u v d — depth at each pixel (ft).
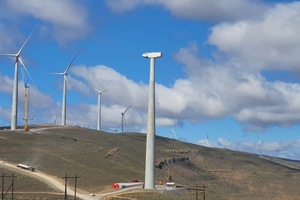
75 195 394.93
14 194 403.13
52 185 460.55
